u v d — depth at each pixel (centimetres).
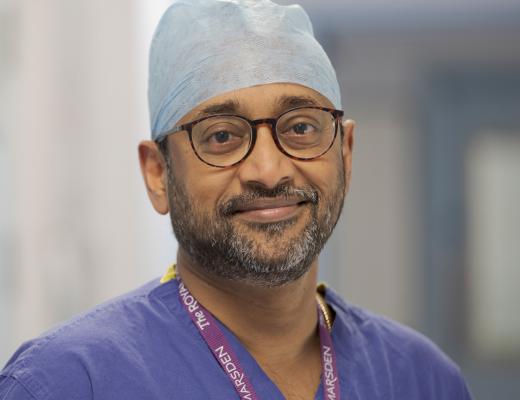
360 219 329
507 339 333
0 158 255
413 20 311
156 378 108
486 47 318
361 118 327
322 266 326
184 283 119
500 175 330
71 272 251
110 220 251
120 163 252
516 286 332
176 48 115
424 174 329
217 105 108
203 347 113
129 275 251
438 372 133
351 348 126
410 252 329
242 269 107
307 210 108
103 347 107
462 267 331
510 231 331
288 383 117
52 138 252
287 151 108
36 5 252
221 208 106
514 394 332
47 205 253
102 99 251
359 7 309
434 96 328
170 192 115
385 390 124
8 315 254
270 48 110
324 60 117
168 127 114
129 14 250
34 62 253
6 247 255
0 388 105
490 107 327
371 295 329
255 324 115
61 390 102
